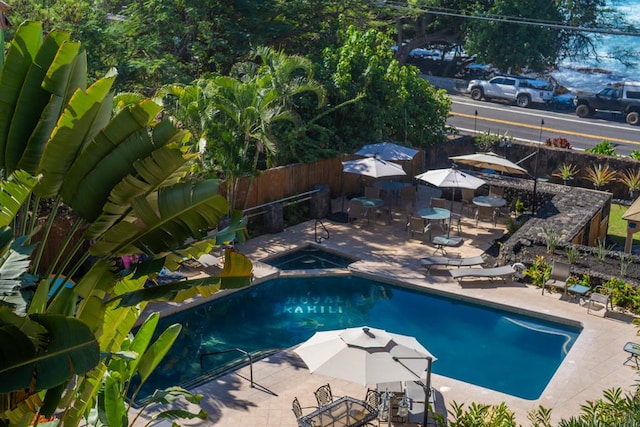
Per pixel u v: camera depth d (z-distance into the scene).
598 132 43.72
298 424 14.52
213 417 15.27
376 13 45.28
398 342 14.98
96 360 6.43
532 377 17.94
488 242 25.78
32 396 7.36
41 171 7.14
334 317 20.72
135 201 7.18
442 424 12.38
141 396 16.19
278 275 22.61
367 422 14.74
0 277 6.37
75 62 7.80
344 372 14.06
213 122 23.88
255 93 23.89
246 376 17.00
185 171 7.83
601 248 23.09
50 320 6.42
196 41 33.66
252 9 33.06
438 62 61.78
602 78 68.44
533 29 53.78
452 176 26.05
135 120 7.07
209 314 20.45
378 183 28.56
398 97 31.09
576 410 16.00
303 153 28.22
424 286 22.03
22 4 26.97
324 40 35.72
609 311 20.42
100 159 7.12
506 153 34.62
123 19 34.31
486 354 19.02
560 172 33.44
